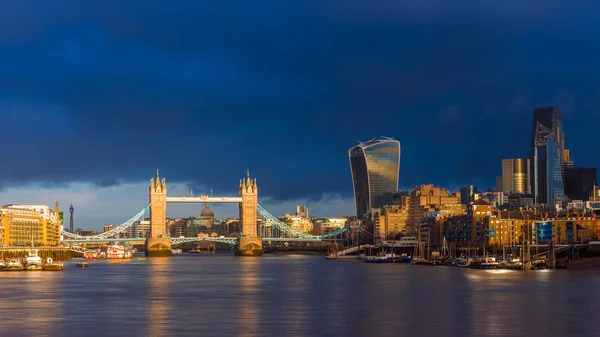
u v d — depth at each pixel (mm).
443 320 161625
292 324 156375
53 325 155625
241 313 175000
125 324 156875
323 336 141500
